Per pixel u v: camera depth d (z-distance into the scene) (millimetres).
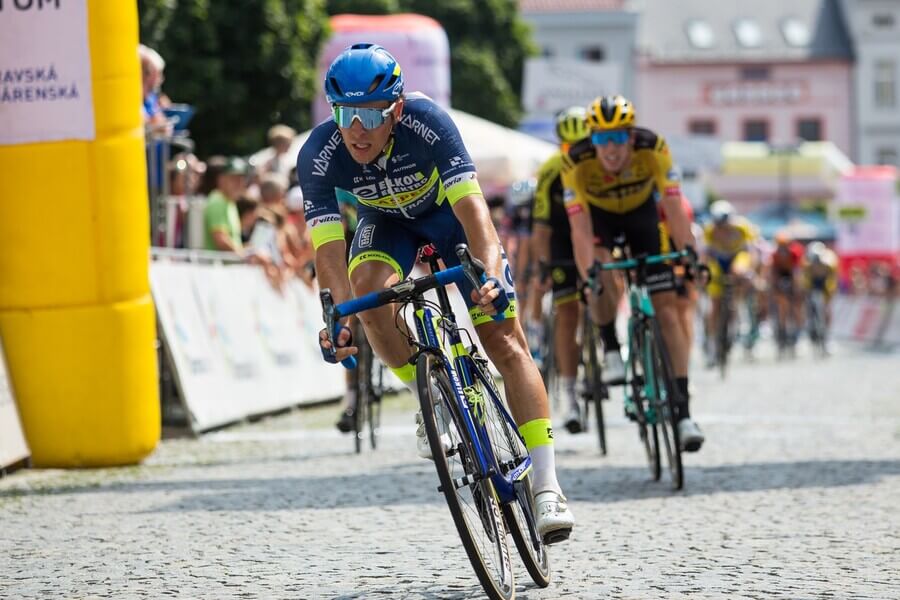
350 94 9945
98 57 18328
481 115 86062
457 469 9867
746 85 152125
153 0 41188
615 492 15609
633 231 18250
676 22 153750
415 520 13719
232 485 16594
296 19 45594
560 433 22688
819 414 25453
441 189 11031
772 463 18062
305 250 29531
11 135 18422
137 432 18875
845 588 10227
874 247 85688
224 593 10367
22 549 12484
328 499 15258
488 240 10234
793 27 154000
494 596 9141
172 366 22312
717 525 13258
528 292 27328
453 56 85438
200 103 43844
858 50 151750
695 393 31109
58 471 18516
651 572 10953
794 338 47375
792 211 111625
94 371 18578
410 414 26281
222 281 25250
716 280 37406
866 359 45406
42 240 18484
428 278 9531
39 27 18312
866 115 152125
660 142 17188
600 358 19812
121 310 18672
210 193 27375
